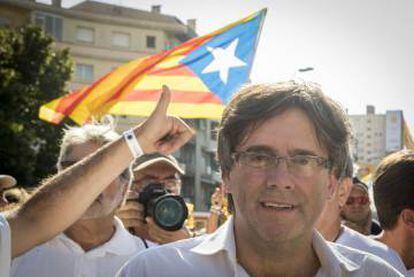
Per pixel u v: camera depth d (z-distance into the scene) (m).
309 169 2.12
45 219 2.46
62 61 27.50
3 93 24.56
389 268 2.30
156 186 3.66
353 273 2.24
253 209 2.12
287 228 2.10
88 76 53.75
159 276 2.19
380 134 70.88
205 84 6.30
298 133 2.12
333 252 2.21
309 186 2.12
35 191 2.54
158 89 6.30
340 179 2.26
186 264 2.21
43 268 3.13
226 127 2.20
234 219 2.27
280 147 2.11
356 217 4.86
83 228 3.22
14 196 4.69
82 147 3.24
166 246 2.28
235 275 2.17
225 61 6.34
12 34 27.05
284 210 2.11
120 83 6.16
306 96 2.14
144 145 2.53
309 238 2.20
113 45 54.47
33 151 24.30
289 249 2.16
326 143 2.15
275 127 2.12
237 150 2.16
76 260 3.17
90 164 2.51
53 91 26.94
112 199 3.23
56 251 3.17
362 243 3.14
